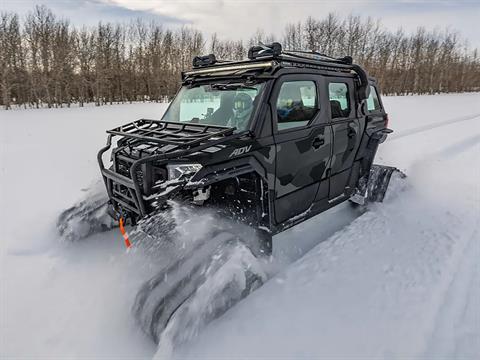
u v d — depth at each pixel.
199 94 3.70
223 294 2.58
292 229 4.22
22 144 9.62
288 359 2.26
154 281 2.54
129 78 49.72
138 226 2.76
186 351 2.33
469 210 4.80
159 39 52.38
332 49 58.19
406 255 3.55
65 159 7.80
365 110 4.56
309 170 3.67
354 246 3.76
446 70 68.31
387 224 4.34
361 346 2.36
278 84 3.21
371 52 60.38
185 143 2.68
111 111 21.94
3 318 2.58
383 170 5.20
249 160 3.00
